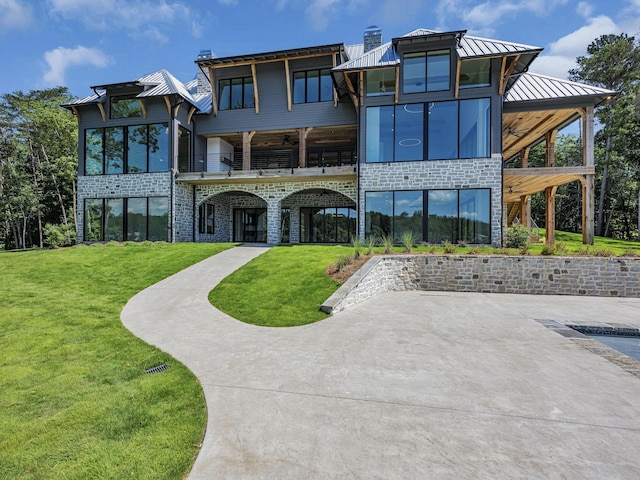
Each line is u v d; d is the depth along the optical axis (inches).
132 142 750.5
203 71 787.4
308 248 595.2
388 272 457.7
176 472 106.8
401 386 164.1
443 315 313.9
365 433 124.7
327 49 700.0
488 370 183.3
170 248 623.8
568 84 627.8
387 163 639.8
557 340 236.4
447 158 619.8
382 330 262.7
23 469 112.3
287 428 128.9
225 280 421.1
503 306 357.1
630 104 1027.3
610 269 439.2
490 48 593.3
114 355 215.8
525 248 534.9
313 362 196.2
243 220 932.0
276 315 302.7
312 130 764.6
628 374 177.5
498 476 101.8
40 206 1111.6
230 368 189.0
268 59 729.6
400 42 627.8
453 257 468.4
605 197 1298.0
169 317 301.6
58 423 138.3
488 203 603.8
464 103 615.2
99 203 768.9
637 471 104.3
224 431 127.7
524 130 738.2
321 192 848.9
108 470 109.4
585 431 125.7
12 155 1098.7
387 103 642.2
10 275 466.3
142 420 137.7
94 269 492.4
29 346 235.1
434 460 109.3
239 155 916.0
